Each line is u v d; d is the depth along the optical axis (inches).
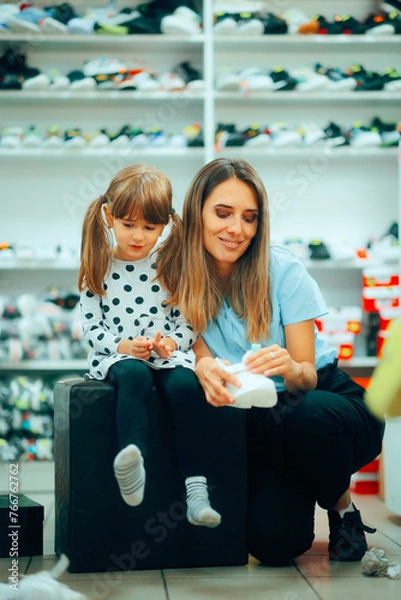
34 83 144.1
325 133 148.6
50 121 155.2
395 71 150.7
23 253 143.6
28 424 139.4
